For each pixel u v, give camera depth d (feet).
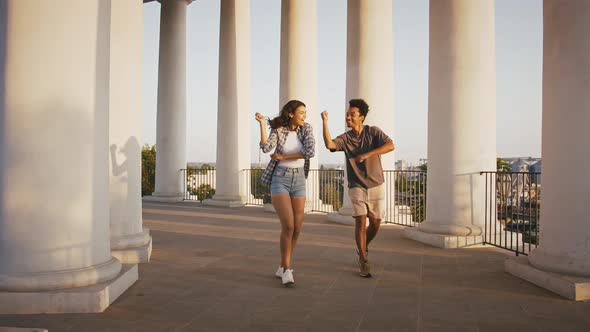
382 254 22.33
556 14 15.85
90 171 13.56
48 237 12.80
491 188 24.57
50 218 12.81
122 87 20.25
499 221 26.16
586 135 15.14
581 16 15.20
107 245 14.70
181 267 18.98
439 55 25.85
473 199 25.16
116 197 20.12
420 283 16.47
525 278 16.92
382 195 17.84
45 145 12.69
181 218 39.34
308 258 21.16
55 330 11.19
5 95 12.58
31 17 12.57
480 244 24.84
